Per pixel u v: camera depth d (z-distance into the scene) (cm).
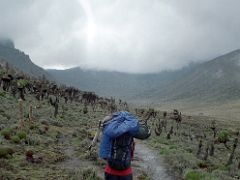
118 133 850
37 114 4128
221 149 5006
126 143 868
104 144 872
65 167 1725
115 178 877
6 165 1507
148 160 2494
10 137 2136
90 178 1558
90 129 4016
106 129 870
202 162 2634
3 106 4119
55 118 4241
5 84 6494
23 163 1617
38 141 2219
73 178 1516
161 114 15662
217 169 2531
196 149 4016
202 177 1973
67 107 6894
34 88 7669
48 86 9031
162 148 3341
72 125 4059
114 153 862
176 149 3434
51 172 1571
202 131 8612
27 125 2806
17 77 7900
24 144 2081
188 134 6888
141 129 873
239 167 3069
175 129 7662
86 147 2403
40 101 6544
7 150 1728
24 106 4881
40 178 1455
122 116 886
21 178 1389
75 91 10544
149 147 3353
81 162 1938
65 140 2641
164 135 5478
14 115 3372
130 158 885
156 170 2156
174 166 2286
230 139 7225
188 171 2042
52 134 2748
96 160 1992
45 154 1911
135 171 2008
